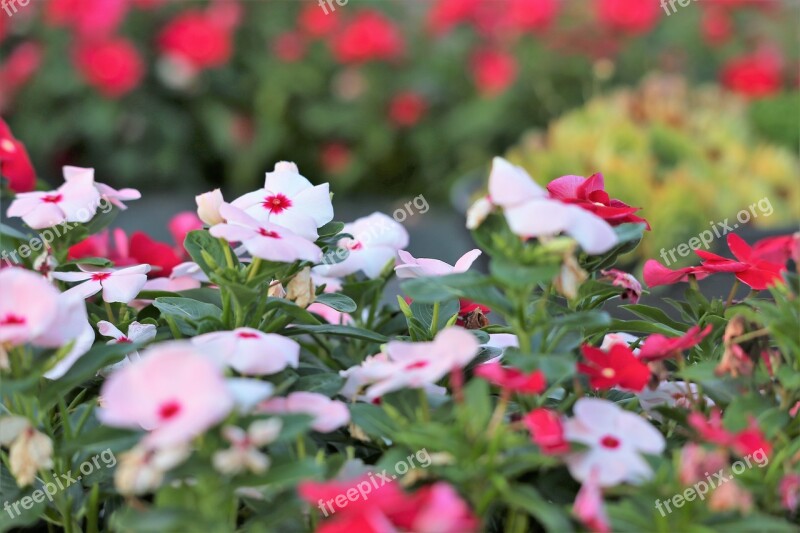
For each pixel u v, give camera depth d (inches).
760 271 51.9
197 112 180.2
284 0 188.4
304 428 46.1
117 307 55.9
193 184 181.0
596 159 108.7
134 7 175.8
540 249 47.2
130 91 175.3
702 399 50.6
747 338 48.6
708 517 46.7
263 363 47.9
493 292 48.6
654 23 171.2
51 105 176.4
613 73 170.1
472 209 47.9
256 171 181.5
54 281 54.3
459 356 47.4
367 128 180.2
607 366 49.1
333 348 56.0
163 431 44.5
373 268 54.4
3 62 178.1
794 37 183.5
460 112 175.0
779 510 47.6
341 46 177.0
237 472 45.9
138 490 46.4
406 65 183.9
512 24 170.6
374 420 48.4
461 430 46.8
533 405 49.1
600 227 47.0
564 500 48.1
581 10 174.4
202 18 177.5
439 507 44.8
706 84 171.9
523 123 171.9
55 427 50.6
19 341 46.6
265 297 50.7
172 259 57.8
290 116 183.3
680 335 51.4
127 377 45.1
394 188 184.9
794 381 47.8
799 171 124.6
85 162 180.4
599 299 52.8
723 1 181.3
